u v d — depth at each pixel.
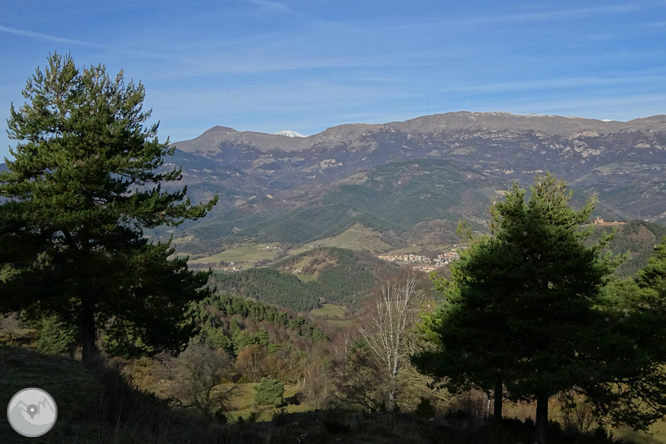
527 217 13.41
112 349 16.33
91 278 14.32
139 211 14.94
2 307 13.52
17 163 14.83
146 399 8.80
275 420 11.75
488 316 12.98
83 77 15.88
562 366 11.05
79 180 14.45
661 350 11.81
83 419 6.80
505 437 12.09
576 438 13.07
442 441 11.30
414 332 20.55
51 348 27.98
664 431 17.44
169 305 15.59
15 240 13.95
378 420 12.18
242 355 54.38
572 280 12.76
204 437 8.02
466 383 13.20
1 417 6.23
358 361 22.92
